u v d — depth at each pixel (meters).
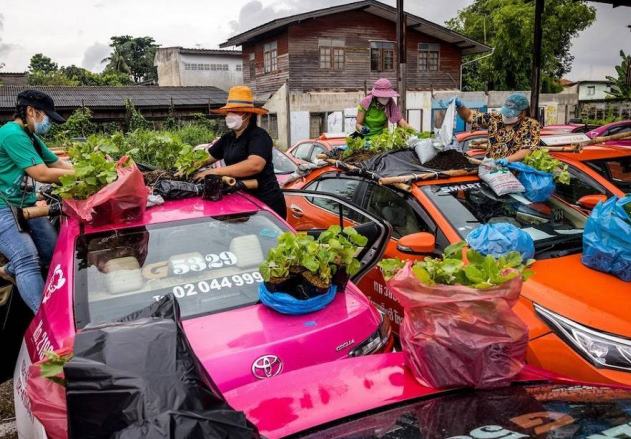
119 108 27.17
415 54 30.20
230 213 3.60
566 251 3.90
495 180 4.39
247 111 4.34
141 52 69.81
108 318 2.77
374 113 6.57
